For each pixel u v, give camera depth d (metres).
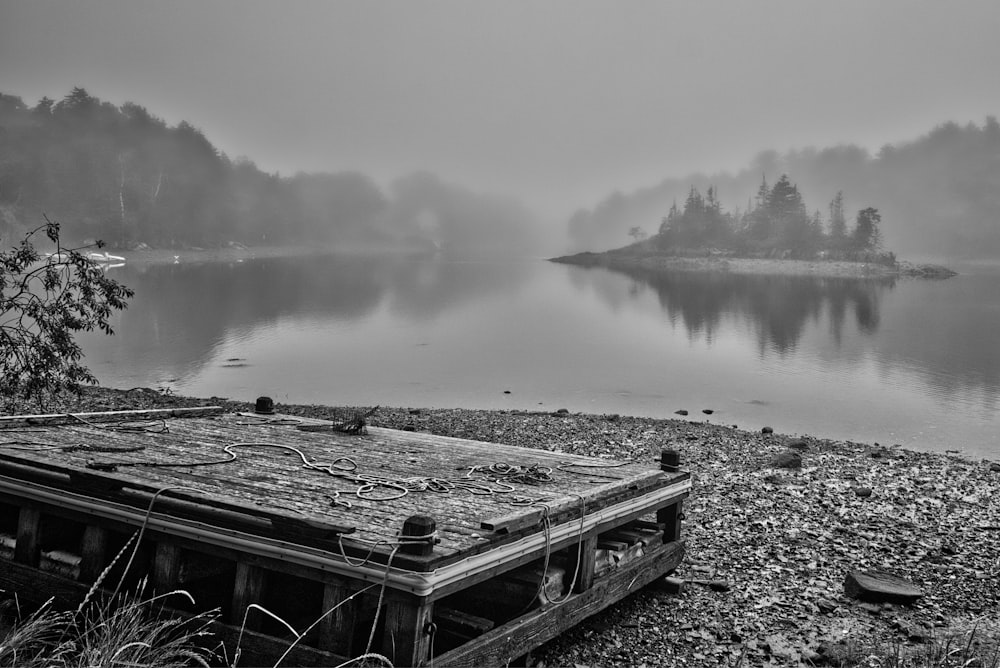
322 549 5.56
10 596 7.07
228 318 65.44
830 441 21.12
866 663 7.32
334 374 36.38
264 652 5.71
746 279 170.88
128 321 60.84
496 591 7.02
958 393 34.31
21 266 11.87
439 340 53.84
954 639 7.96
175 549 6.38
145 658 5.18
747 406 30.02
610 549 7.93
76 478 6.77
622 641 7.73
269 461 8.40
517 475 8.12
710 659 7.45
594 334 61.31
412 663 5.25
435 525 5.57
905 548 11.03
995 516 12.90
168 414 11.29
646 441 19.50
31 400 20.11
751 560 10.32
